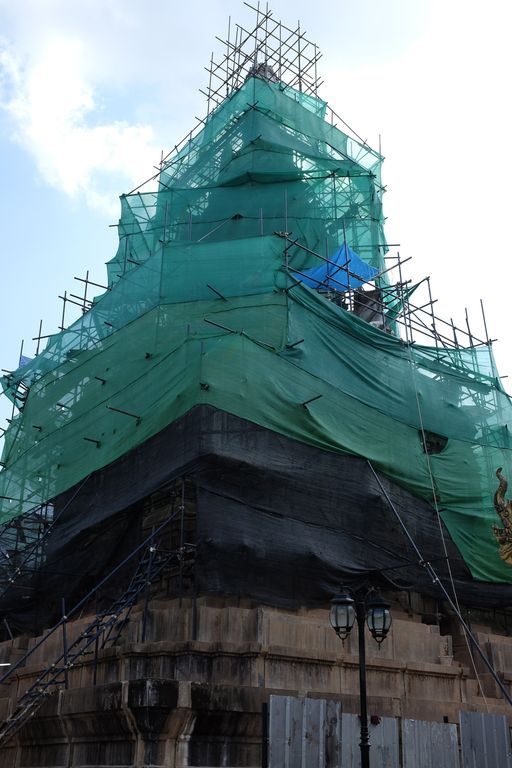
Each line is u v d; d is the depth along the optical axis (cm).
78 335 3700
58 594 3080
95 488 3086
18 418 3906
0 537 3456
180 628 2423
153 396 2950
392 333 3991
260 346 2897
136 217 4194
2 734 2262
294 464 2792
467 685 2722
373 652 2605
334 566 2691
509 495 3366
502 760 2328
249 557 2542
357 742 2122
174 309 3222
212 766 2148
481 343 3912
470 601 3073
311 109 4791
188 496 2814
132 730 2108
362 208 4184
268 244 3362
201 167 4369
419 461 3206
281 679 2352
